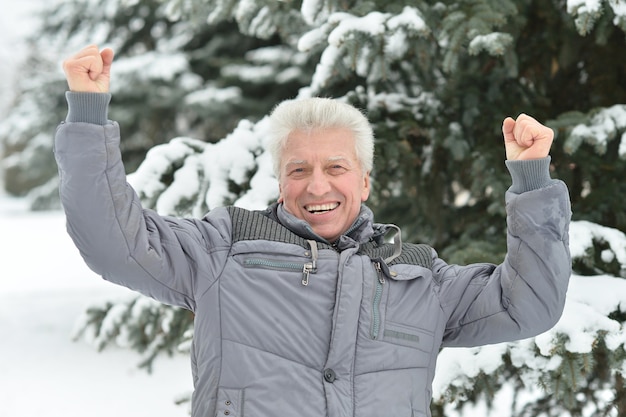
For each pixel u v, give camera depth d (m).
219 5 3.89
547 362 2.86
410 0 3.34
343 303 1.83
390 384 1.83
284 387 1.78
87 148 1.64
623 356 2.83
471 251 3.61
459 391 2.97
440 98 4.04
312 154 1.97
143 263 1.76
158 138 11.21
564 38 3.92
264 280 1.86
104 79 1.70
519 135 1.83
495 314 1.94
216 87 10.00
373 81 4.01
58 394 6.04
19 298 9.56
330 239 2.03
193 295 1.88
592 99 4.15
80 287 10.21
